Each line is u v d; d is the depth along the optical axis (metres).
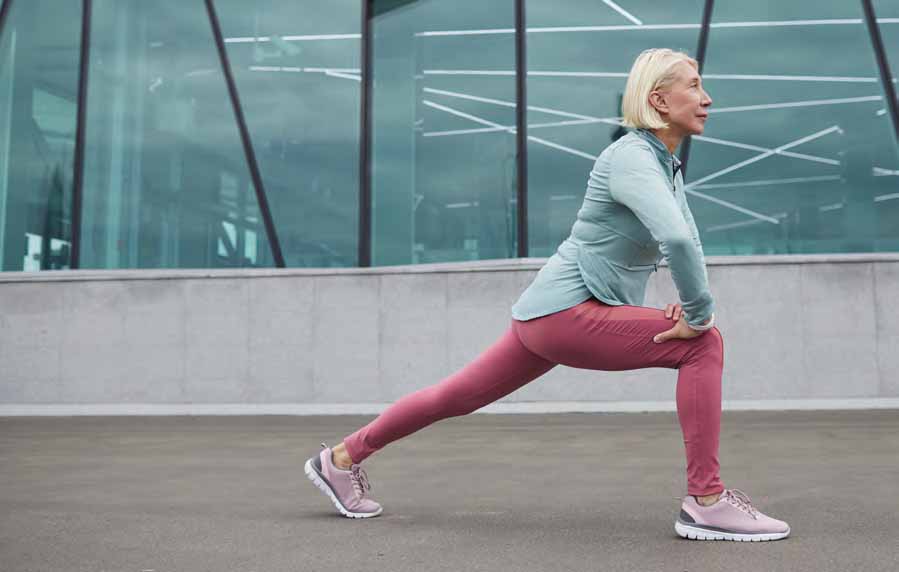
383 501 3.51
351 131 10.95
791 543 2.49
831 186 9.94
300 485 4.17
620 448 5.71
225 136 11.11
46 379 10.58
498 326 9.93
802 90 10.07
